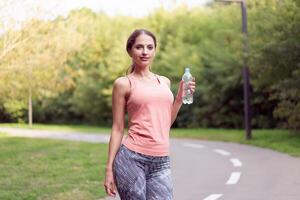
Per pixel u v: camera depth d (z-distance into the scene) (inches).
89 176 417.1
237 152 639.1
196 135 1005.2
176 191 358.6
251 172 448.5
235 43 804.6
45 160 535.5
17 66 641.0
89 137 1034.1
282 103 775.7
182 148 729.6
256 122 1172.5
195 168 491.5
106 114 1712.6
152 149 144.2
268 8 762.8
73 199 319.3
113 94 147.0
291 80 697.0
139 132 144.7
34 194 328.8
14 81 730.8
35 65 689.0
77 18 763.4
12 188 352.2
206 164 522.6
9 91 762.2
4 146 717.3
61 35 717.9
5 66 633.0
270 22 725.9
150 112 144.9
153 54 149.2
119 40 1574.8
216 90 1240.2
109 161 145.5
